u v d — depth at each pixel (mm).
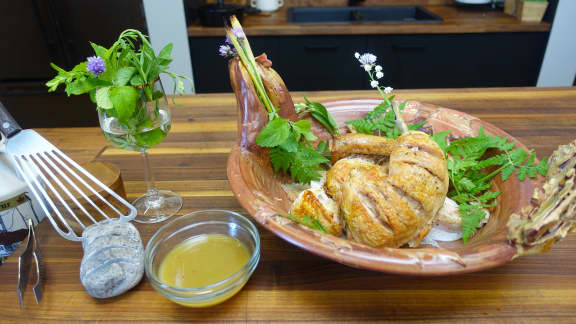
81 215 471
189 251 392
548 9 1353
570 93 785
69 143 670
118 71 404
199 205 505
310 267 409
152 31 1380
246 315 360
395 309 362
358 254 319
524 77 1448
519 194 410
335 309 363
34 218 485
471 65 1414
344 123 582
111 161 611
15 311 366
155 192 516
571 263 401
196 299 335
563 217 303
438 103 750
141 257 386
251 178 435
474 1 1518
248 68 466
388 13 1666
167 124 467
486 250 323
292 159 469
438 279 390
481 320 348
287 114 521
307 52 1385
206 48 1403
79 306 370
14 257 423
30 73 1466
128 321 355
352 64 1410
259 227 467
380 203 368
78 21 1372
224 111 765
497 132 504
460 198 457
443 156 393
